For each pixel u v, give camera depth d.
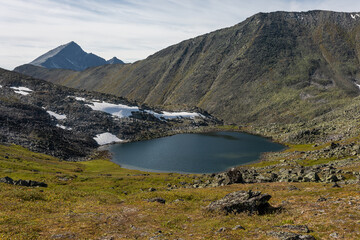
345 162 84.81
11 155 101.69
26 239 20.94
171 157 144.50
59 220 27.80
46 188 58.50
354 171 66.50
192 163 130.75
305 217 26.28
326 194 37.59
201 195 47.75
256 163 125.19
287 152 140.75
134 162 134.38
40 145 138.38
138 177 92.19
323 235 20.44
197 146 174.88
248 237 21.39
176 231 25.39
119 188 74.00
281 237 20.11
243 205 30.80
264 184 59.41
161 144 183.62
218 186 62.69
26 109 192.25
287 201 35.44
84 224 26.62
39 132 151.88
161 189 70.62
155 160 138.25
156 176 96.88
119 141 192.12
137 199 45.62
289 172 75.06
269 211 30.47
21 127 154.50
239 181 66.31
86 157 146.75
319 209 28.38
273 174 71.44
